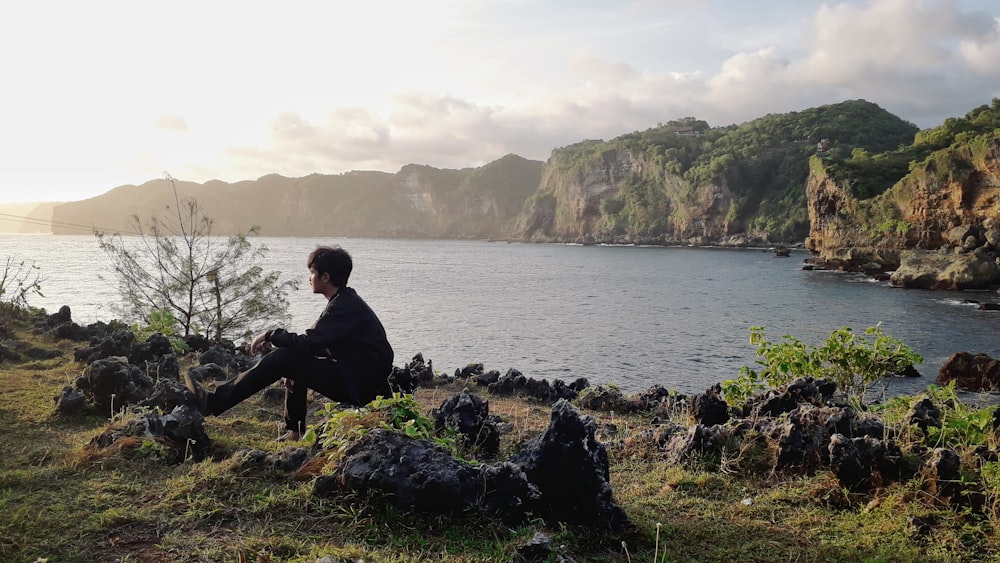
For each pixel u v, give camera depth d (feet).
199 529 11.34
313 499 12.44
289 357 15.17
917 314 115.55
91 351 30.12
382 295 158.40
